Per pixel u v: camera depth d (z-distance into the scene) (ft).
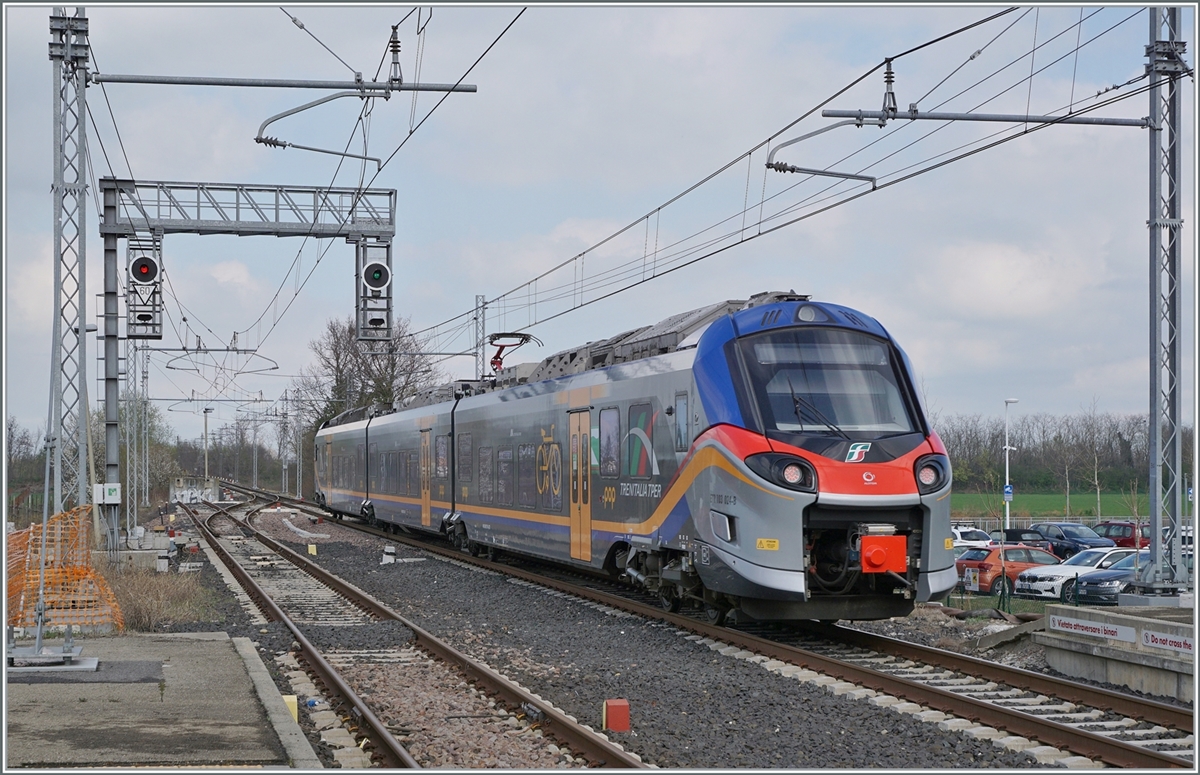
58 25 57.36
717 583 43.24
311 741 29.07
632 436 52.21
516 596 60.49
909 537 41.68
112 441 75.36
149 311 74.79
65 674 34.45
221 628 49.11
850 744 28.25
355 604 59.52
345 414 144.05
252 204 77.00
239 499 252.62
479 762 26.94
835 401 42.80
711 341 45.50
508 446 72.28
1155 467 59.00
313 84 54.95
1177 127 59.36
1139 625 34.68
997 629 47.26
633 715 31.78
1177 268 59.41
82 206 59.16
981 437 252.21
